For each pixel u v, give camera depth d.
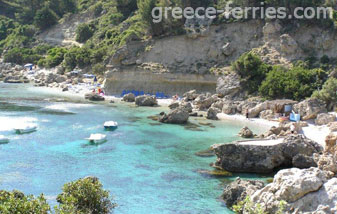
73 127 55.34
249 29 85.12
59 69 115.94
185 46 86.94
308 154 38.28
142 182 34.53
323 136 48.31
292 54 77.44
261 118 63.06
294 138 39.16
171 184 34.12
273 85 68.50
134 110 70.44
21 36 148.50
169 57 86.69
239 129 55.94
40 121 58.62
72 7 155.38
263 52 80.00
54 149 44.41
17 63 135.88
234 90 74.19
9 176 35.53
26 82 111.12
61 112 66.75
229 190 30.23
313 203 22.89
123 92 86.19
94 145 46.47
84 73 110.00
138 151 44.28
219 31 86.69
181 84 83.31
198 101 71.50
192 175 36.47
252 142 39.28
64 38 141.88
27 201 20.00
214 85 80.56
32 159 40.62
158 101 79.44
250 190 28.81
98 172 37.06
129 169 38.03
